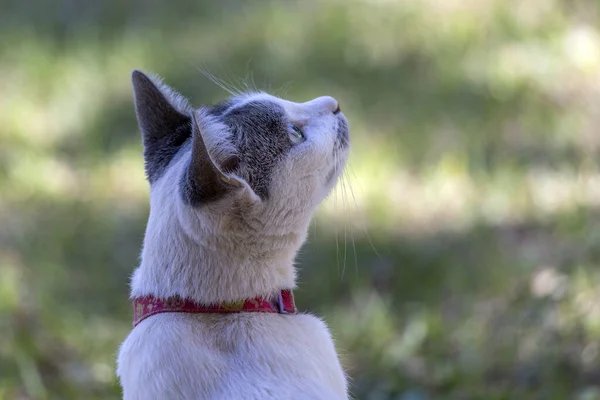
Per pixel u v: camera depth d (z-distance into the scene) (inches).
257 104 152.5
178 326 136.7
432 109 360.8
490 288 261.9
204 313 139.3
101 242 305.6
